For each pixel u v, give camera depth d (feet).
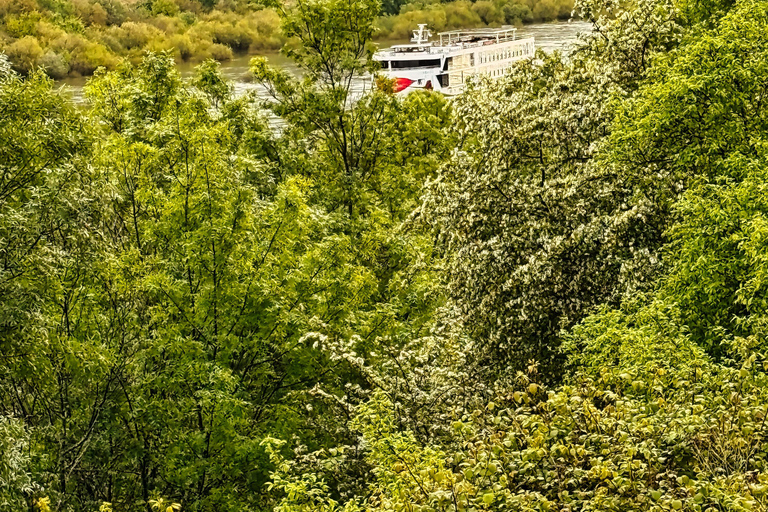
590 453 43.01
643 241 95.76
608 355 68.85
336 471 71.10
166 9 608.19
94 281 87.45
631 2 123.75
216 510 89.61
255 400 99.55
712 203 76.74
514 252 102.32
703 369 54.70
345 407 79.25
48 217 75.51
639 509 39.63
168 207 93.40
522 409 47.80
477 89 122.93
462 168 112.16
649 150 95.04
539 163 111.45
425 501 42.42
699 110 89.45
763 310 69.51
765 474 39.34
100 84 131.95
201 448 89.20
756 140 83.82
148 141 118.83
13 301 71.10
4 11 463.42
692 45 92.12
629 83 115.85
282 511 50.08
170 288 89.20
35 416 89.10
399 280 127.24
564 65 119.65
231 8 654.12
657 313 68.74
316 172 151.94
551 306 97.40
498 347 102.83
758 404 46.44
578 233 95.20
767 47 88.17
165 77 131.85
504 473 42.68
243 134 146.51
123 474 94.73
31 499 76.43
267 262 96.78
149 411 88.28
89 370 84.23
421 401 75.82
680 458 45.65
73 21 496.23
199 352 88.02
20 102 77.77
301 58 148.77
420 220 118.62
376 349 103.50
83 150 83.05
